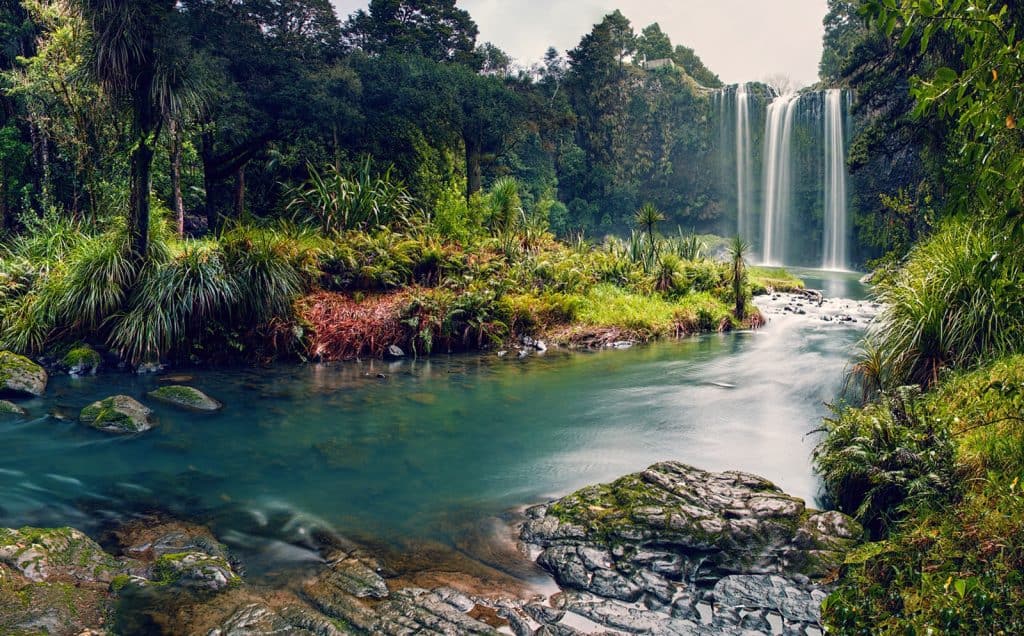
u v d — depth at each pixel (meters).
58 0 13.00
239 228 12.46
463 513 5.59
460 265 15.74
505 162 53.00
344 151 23.53
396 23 38.84
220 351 11.12
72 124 15.73
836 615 3.31
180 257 11.25
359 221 17.00
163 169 22.22
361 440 7.54
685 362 12.55
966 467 4.60
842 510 5.58
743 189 70.44
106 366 10.24
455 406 9.10
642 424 8.34
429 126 25.89
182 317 10.70
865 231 51.25
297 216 17.62
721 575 4.50
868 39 18.95
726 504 5.31
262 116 21.45
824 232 58.53
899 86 20.69
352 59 25.19
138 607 3.95
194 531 5.11
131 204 10.91
